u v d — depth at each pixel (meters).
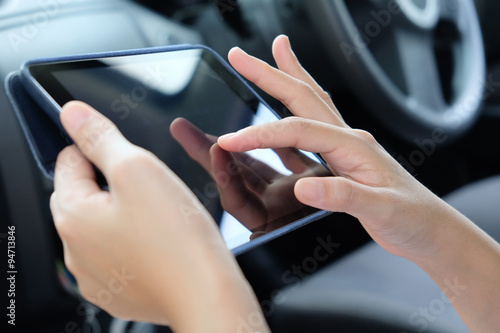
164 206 0.32
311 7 1.02
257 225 0.47
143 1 0.98
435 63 1.20
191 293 0.31
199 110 0.54
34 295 0.83
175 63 0.56
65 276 0.84
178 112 0.53
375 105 1.08
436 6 1.20
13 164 0.79
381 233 0.45
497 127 1.42
